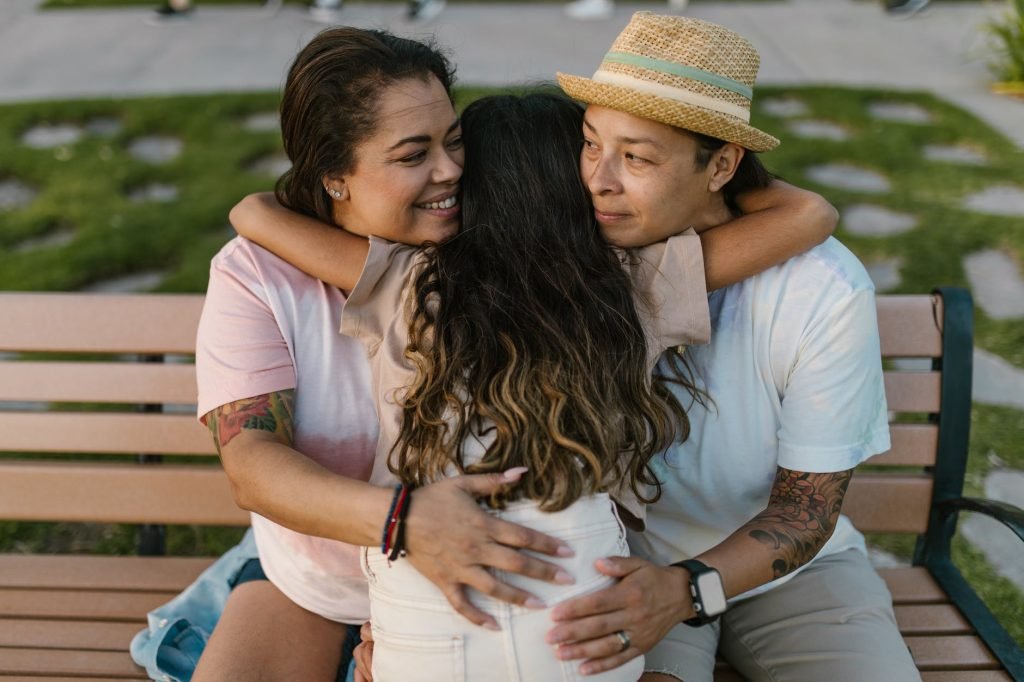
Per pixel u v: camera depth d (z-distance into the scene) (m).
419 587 1.57
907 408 2.22
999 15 8.26
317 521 1.62
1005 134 5.89
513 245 1.70
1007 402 3.52
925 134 5.87
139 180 5.36
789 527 1.73
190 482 2.27
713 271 1.74
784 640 1.91
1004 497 3.08
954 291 2.21
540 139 1.76
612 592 1.54
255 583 1.96
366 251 1.79
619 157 1.67
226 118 6.17
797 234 1.73
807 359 1.78
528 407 1.58
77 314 2.22
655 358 1.74
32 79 6.96
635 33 1.69
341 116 1.68
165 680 1.94
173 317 2.22
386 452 1.74
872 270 4.40
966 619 2.10
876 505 2.24
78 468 2.28
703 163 1.68
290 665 1.80
